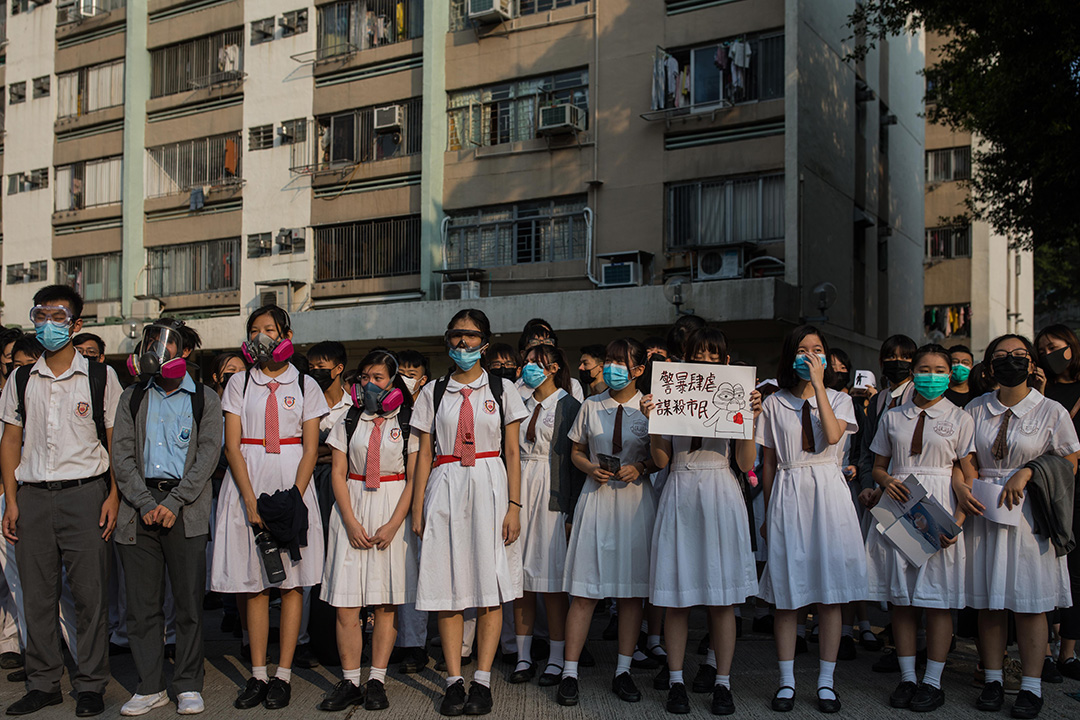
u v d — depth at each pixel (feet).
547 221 59.82
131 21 77.05
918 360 17.56
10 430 17.25
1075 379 19.16
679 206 55.31
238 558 17.07
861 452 20.76
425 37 63.16
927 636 17.11
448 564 16.57
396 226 65.67
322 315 61.05
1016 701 16.37
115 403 17.61
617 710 16.53
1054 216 45.75
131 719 16.33
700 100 54.39
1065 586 16.76
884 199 67.26
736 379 16.67
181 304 74.38
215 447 17.15
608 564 17.26
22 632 19.26
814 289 49.39
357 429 17.46
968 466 17.29
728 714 16.25
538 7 60.95
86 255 79.66
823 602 16.46
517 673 18.40
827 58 56.08
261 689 17.17
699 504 16.81
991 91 41.45
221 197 73.05
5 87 86.07
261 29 72.08
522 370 19.65
